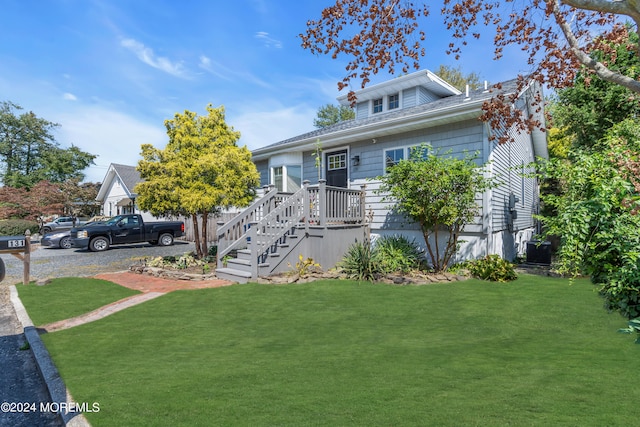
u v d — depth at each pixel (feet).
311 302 18.81
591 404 8.04
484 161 26.94
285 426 7.42
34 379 11.41
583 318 15.43
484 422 7.36
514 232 36.58
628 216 14.69
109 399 8.92
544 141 51.90
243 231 27.40
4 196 73.05
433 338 13.65
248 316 16.75
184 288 22.35
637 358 11.03
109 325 15.72
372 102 52.85
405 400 8.52
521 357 11.37
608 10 13.73
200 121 33.37
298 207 26.32
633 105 34.17
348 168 36.73
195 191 30.78
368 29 20.11
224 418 7.82
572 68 19.94
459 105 26.07
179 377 10.26
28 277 24.66
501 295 19.43
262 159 45.39
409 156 31.60
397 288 21.47
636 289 15.12
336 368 10.78
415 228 30.73
